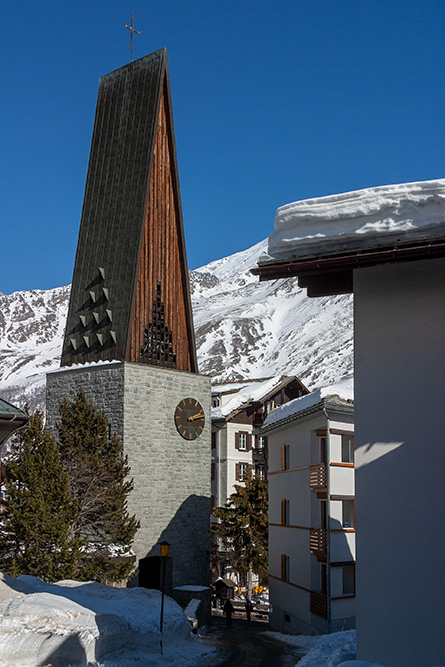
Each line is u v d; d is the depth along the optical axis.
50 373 49.62
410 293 17.12
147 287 49.09
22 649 23.91
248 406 72.00
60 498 35.56
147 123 50.78
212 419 71.00
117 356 47.06
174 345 50.31
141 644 30.38
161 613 32.25
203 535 48.91
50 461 35.88
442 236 14.92
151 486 46.00
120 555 41.03
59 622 25.38
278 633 41.09
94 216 51.69
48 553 34.56
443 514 16.20
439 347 16.72
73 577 34.97
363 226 15.74
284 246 16.41
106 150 52.66
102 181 52.12
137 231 48.91
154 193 50.47
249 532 53.81
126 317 47.47
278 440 45.94
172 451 47.75
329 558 35.44
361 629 16.48
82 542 35.72
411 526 16.42
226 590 57.47
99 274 49.78
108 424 45.47
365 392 17.17
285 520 43.75
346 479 37.16
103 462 41.84
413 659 15.98
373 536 16.69
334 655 19.89
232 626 45.50
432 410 16.59
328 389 37.88
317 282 19.61
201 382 50.59
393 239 15.55
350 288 19.61
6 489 35.25
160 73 51.09
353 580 36.91
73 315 50.62
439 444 16.44
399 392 16.89
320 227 16.12
